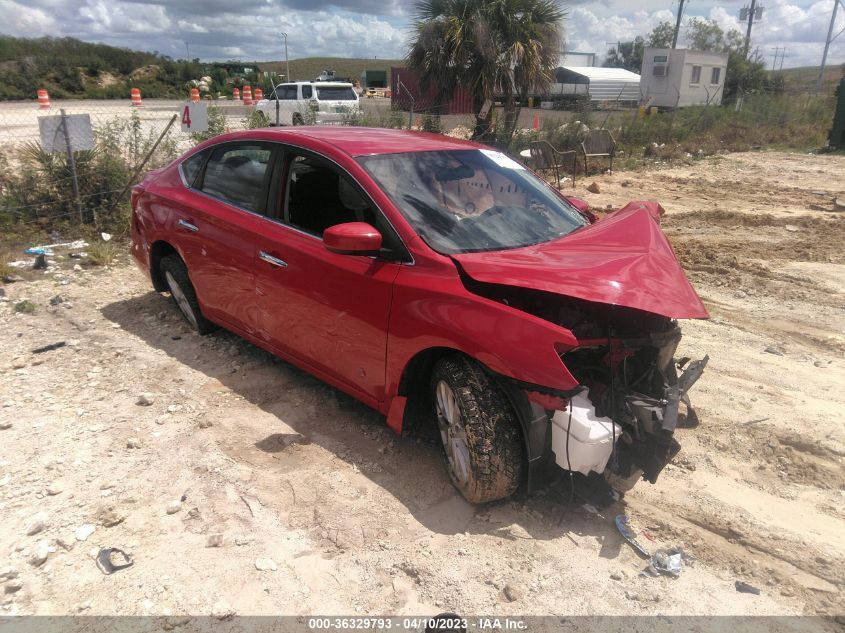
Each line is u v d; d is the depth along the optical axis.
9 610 2.43
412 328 3.04
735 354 4.96
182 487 3.19
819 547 2.87
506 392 2.75
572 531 2.94
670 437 2.77
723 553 2.83
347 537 2.86
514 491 3.00
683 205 11.09
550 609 2.50
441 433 3.18
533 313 2.96
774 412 4.04
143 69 46.59
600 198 11.63
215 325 5.04
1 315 5.43
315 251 3.56
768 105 24.95
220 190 4.41
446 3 13.68
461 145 4.07
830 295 6.38
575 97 34.41
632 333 3.10
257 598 2.53
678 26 48.59
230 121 15.40
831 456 3.56
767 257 7.84
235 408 3.96
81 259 7.05
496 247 3.24
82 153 8.18
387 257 3.21
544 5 13.62
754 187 12.97
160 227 4.86
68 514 2.97
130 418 3.81
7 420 3.75
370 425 3.79
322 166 3.67
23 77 40.09
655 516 3.06
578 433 2.69
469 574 2.66
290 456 3.46
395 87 22.34
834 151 18.89
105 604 2.47
